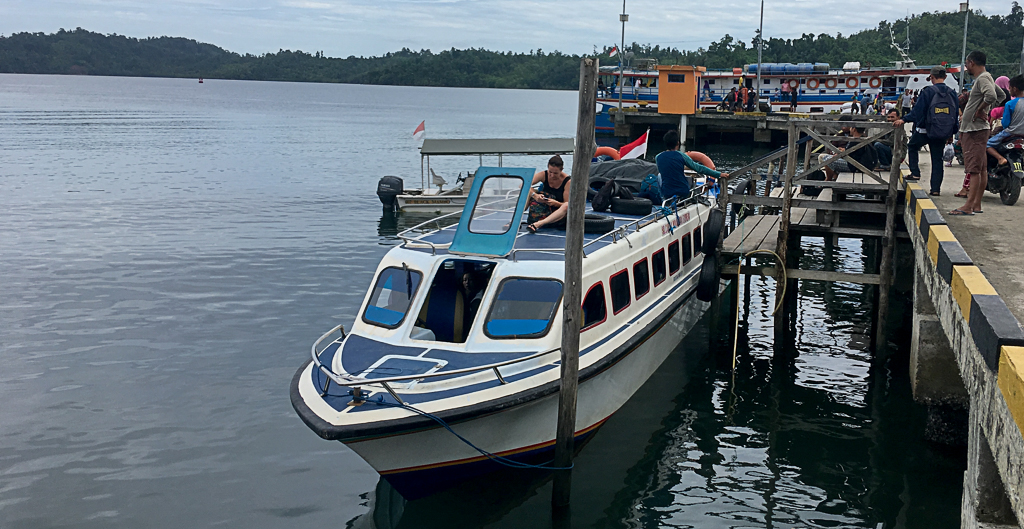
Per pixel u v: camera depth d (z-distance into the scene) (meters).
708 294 12.92
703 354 13.26
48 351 13.30
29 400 11.29
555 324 8.70
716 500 8.64
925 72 53.09
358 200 31.02
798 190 17.80
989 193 11.98
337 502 8.70
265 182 36.38
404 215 27.45
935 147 11.55
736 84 59.19
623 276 10.30
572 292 7.79
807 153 17.80
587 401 9.32
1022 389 3.82
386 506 8.61
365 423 7.35
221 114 109.00
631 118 55.53
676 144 12.95
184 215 26.88
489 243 9.18
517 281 8.91
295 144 59.41
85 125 77.94
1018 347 4.25
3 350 13.31
